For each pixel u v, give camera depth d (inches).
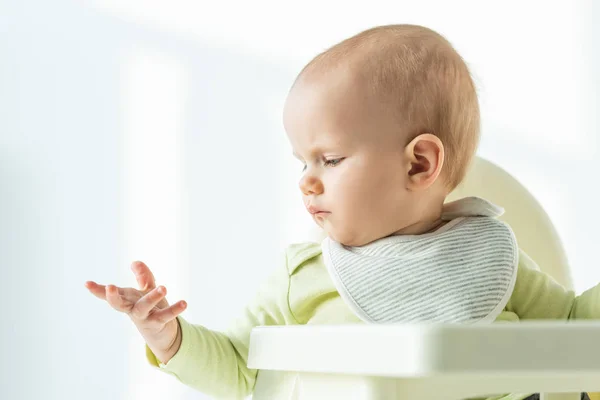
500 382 23.1
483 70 84.5
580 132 85.0
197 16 76.5
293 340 25.2
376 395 21.7
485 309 34.3
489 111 84.3
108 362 71.6
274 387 35.8
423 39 37.1
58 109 74.7
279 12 77.9
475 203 37.2
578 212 84.9
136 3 76.3
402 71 35.5
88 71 75.3
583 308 37.4
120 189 74.0
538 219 45.0
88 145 74.5
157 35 76.2
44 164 73.9
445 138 36.0
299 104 35.8
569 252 84.0
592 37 85.8
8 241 72.4
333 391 23.9
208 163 75.2
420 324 20.0
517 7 85.7
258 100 76.5
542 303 37.7
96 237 73.1
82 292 72.2
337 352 22.6
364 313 35.2
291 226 75.0
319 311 37.7
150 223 73.8
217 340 38.2
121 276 72.7
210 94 76.1
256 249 74.4
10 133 74.0
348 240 36.3
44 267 72.4
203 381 37.1
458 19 84.4
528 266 39.2
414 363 19.7
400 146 35.0
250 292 73.6
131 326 72.2
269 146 75.9
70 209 73.3
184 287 73.2
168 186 74.5
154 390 71.7
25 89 74.7
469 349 19.7
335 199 35.1
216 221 74.4
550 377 23.5
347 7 79.4
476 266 35.1
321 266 39.1
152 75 75.8
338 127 34.7
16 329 71.2
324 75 35.6
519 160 84.4
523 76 85.0
